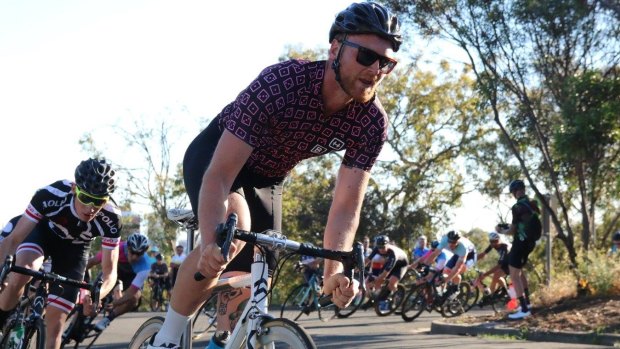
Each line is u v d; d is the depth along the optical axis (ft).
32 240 17.11
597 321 28.99
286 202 99.50
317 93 10.33
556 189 47.06
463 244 47.85
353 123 10.77
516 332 30.25
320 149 11.12
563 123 40.70
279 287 76.79
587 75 39.45
